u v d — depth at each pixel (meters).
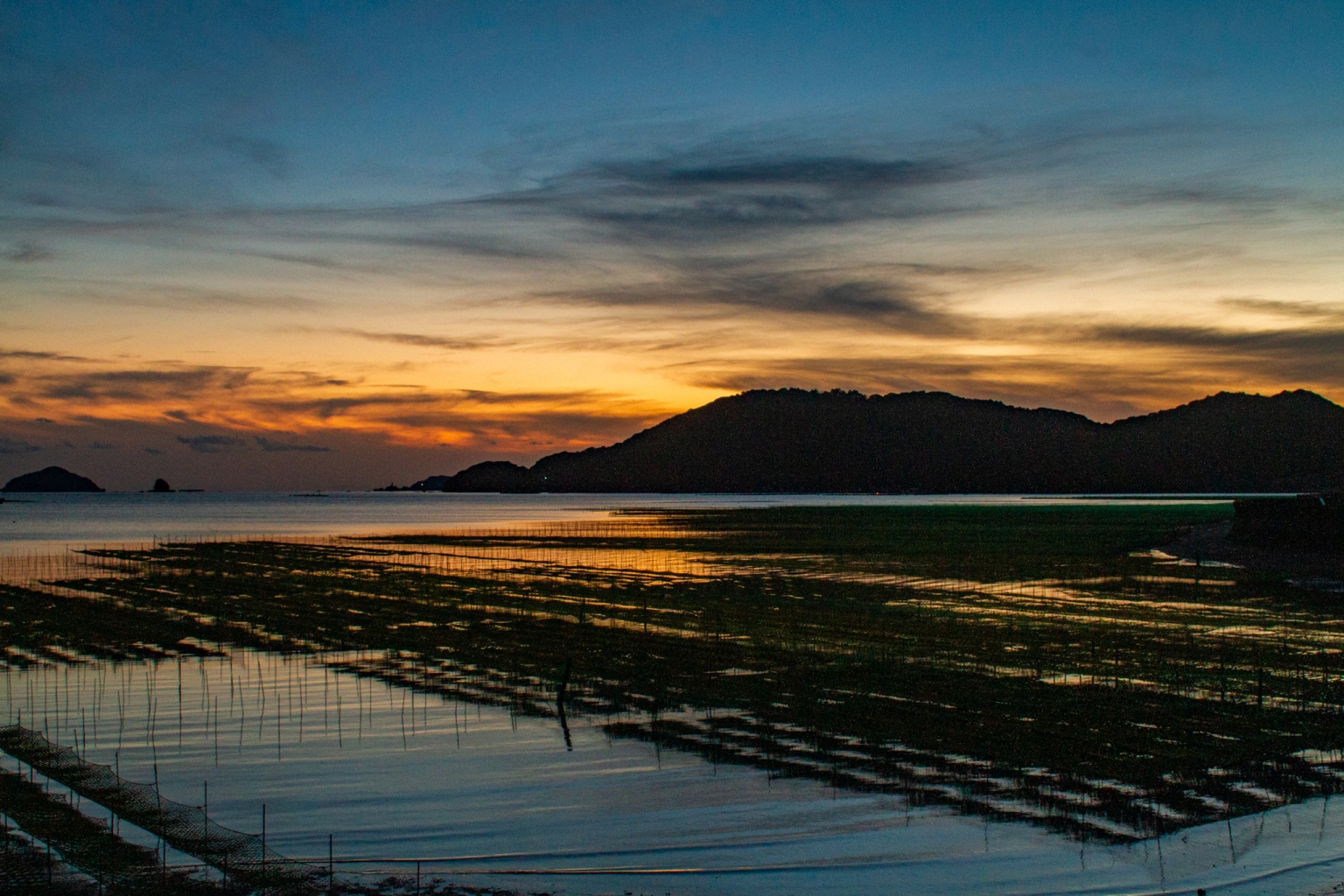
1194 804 19.50
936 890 15.88
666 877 16.45
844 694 28.91
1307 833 17.97
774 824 18.73
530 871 16.72
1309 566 61.81
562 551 89.88
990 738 24.09
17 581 63.50
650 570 69.56
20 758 23.41
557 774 21.97
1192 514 163.38
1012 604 48.47
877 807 19.58
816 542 98.75
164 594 56.06
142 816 19.33
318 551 91.50
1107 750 23.08
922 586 56.88
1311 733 24.28
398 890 15.88
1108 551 81.75
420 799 20.45
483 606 50.06
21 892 15.55
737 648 36.72
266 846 17.83
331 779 21.81
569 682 31.22
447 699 29.20
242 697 29.67
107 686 31.41
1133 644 36.34
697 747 23.83
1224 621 41.75
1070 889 15.87
